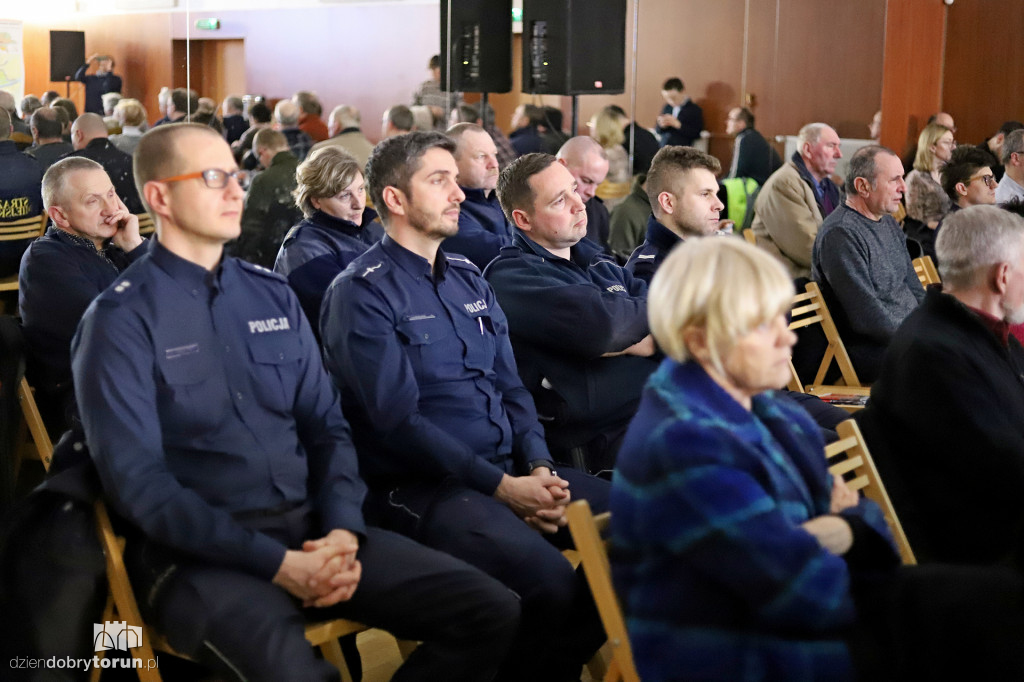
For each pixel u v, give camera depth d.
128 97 5.59
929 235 5.06
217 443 1.96
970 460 2.17
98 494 1.93
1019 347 2.64
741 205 6.21
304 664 1.83
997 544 2.20
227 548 1.86
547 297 2.69
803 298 3.72
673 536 1.49
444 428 2.39
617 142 5.87
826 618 1.49
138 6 5.53
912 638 1.68
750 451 1.54
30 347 3.09
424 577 2.00
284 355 2.05
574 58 5.72
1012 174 5.15
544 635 2.19
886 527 1.75
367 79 7.75
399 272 2.39
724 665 1.50
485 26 5.87
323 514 2.04
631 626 1.58
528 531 2.22
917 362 2.21
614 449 2.76
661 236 3.24
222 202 1.97
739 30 6.98
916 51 7.73
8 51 5.23
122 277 1.96
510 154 5.95
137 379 1.88
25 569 1.86
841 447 2.09
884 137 7.52
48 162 4.55
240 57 7.04
